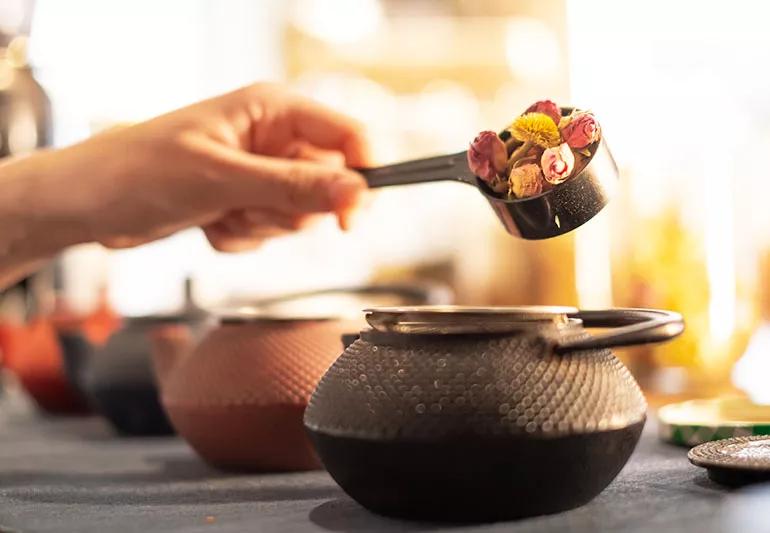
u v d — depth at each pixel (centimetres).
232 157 76
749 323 103
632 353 99
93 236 81
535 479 53
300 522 56
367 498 56
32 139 131
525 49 207
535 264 149
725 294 98
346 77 211
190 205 78
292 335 69
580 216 61
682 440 72
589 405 54
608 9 196
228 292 198
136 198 78
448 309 56
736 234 122
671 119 126
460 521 54
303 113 82
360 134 83
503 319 56
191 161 76
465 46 207
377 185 75
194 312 85
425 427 53
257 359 68
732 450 61
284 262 209
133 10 226
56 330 108
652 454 70
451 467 53
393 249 195
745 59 195
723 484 59
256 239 87
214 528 55
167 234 81
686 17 196
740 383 104
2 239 81
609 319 60
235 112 79
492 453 53
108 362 90
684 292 97
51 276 146
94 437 91
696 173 98
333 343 69
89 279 149
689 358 97
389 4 213
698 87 133
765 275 141
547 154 61
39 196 79
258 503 61
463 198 183
